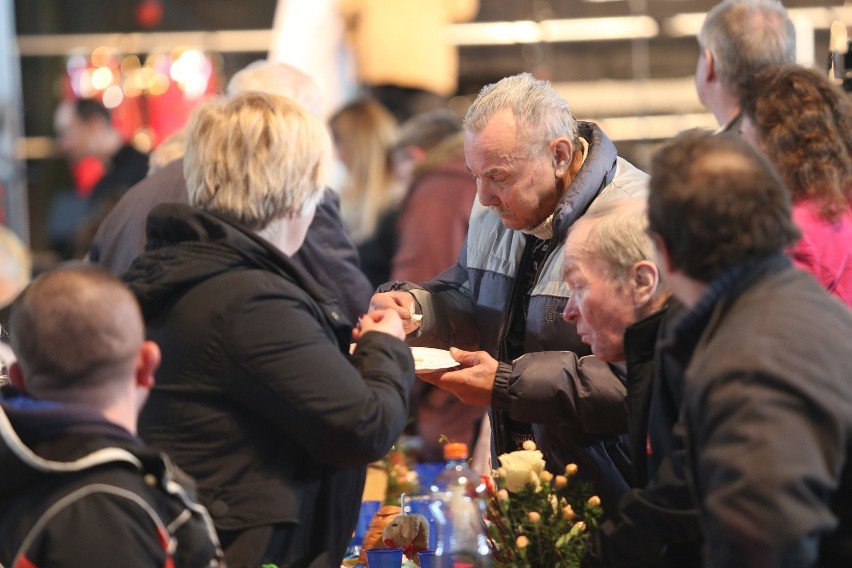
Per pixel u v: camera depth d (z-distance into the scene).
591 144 6.53
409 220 11.23
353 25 15.95
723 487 4.03
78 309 4.68
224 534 5.19
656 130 17.08
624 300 5.50
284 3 15.55
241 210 5.40
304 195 5.50
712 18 8.38
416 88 16.03
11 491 4.57
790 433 4.00
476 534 5.66
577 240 5.63
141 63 17.53
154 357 4.92
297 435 5.22
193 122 5.55
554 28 16.97
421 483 7.62
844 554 4.32
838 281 6.52
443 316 7.01
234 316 5.18
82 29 17.77
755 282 4.44
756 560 3.93
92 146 16.61
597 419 6.07
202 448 5.24
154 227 5.52
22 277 10.38
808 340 4.19
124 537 4.43
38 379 4.74
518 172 6.35
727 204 4.38
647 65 17.06
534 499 5.45
